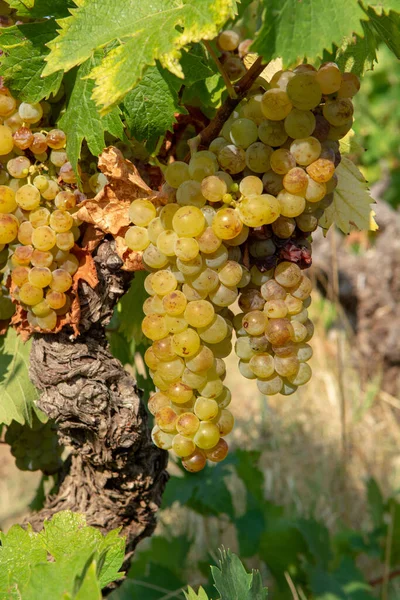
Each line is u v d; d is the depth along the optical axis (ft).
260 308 2.68
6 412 3.14
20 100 2.77
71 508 3.24
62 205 2.77
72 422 2.94
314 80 2.52
